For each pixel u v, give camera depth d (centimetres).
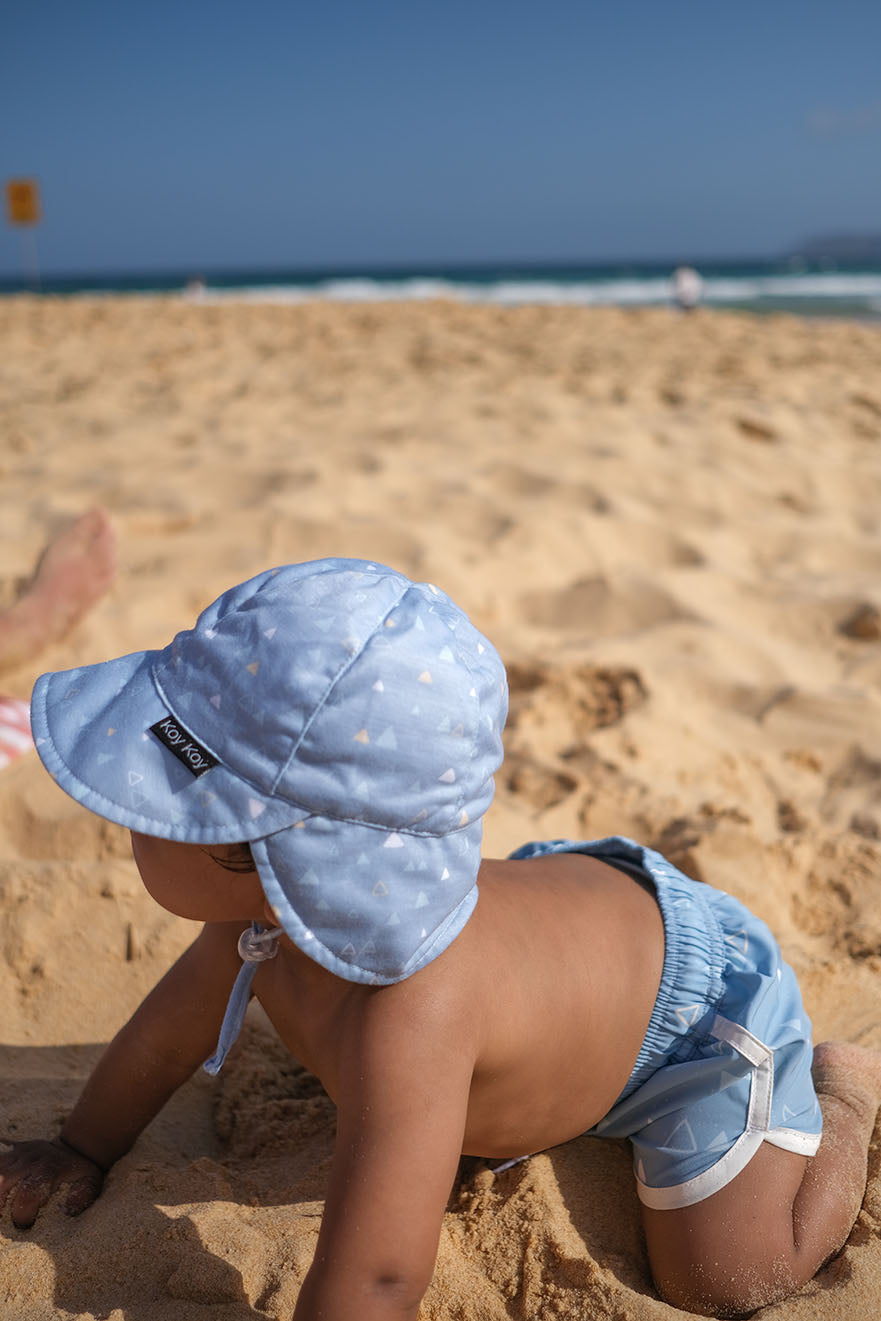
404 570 376
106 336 970
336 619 122
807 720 301
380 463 485
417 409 617
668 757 280
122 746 123
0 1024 191
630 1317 137
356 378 738
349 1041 133
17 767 254
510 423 583
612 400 671
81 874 220
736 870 231
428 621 127
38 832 238
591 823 252
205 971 159
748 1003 158
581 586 378
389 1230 124
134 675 132
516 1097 146
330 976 138
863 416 650
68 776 123
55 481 467
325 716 117
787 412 638
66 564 313
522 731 291
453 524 423
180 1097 183
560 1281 144
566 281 5003
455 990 134
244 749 119
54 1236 147
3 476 482
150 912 214
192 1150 172
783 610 369
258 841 119
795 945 215
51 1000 197
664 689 311
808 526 454
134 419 597
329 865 119
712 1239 146
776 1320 137
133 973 203
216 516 412
